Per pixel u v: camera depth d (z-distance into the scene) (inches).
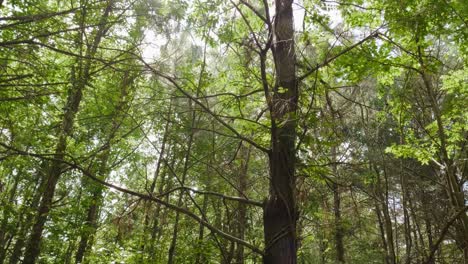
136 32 241.8
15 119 289.9
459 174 446.6
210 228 179.5
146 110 281.6
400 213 457.4
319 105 202.8
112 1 227.9
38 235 309.3
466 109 361.1
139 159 479.8
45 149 313.1
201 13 229.6
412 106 383.2
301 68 204.4
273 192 185.3
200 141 333.7
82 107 375.9
